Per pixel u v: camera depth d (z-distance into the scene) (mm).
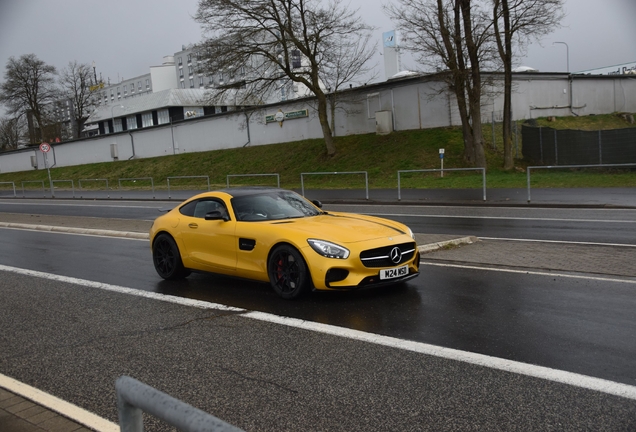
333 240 6363
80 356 5016
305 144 38906
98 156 56344
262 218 7316
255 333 5453
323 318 5863
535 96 36125
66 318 6355
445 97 32531
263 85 33312
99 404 3951
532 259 8633
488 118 33656
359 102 36594
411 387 4000
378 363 4508
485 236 11508
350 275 6266
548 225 12773
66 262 10320
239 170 39094
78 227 15609
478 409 3604
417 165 30000
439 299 6480
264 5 31031
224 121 44875
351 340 5113
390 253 6500
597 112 39719
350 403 3773
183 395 4027
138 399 1577
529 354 4582
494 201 17781
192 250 7781
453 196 20203
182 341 5312
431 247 9688
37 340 5559
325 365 4508
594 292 6539
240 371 4461
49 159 62281
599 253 8945
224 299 6898
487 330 5266
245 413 3688
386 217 15875
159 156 50438
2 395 4156
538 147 28562
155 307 6684
